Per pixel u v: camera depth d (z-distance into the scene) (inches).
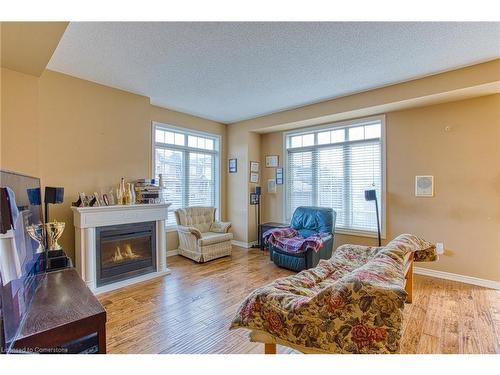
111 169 145.6
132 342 82.6
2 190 44.1
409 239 99.1
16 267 48.1
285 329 57.6
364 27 89.5
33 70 95.1
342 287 53.3
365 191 154.0
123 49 104.9
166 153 190.9
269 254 184.5
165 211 152.3
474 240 132.1
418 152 148.6
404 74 128.5
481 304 108.4
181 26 88.4
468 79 119.5
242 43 100.1
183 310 104.8
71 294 60.4
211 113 199.2
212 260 176.4
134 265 137.9
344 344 51.4
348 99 158.2
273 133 221.0
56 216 126.2
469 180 133.4
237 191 224.7
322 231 166.1
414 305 107.8
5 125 93.7
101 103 141.6
